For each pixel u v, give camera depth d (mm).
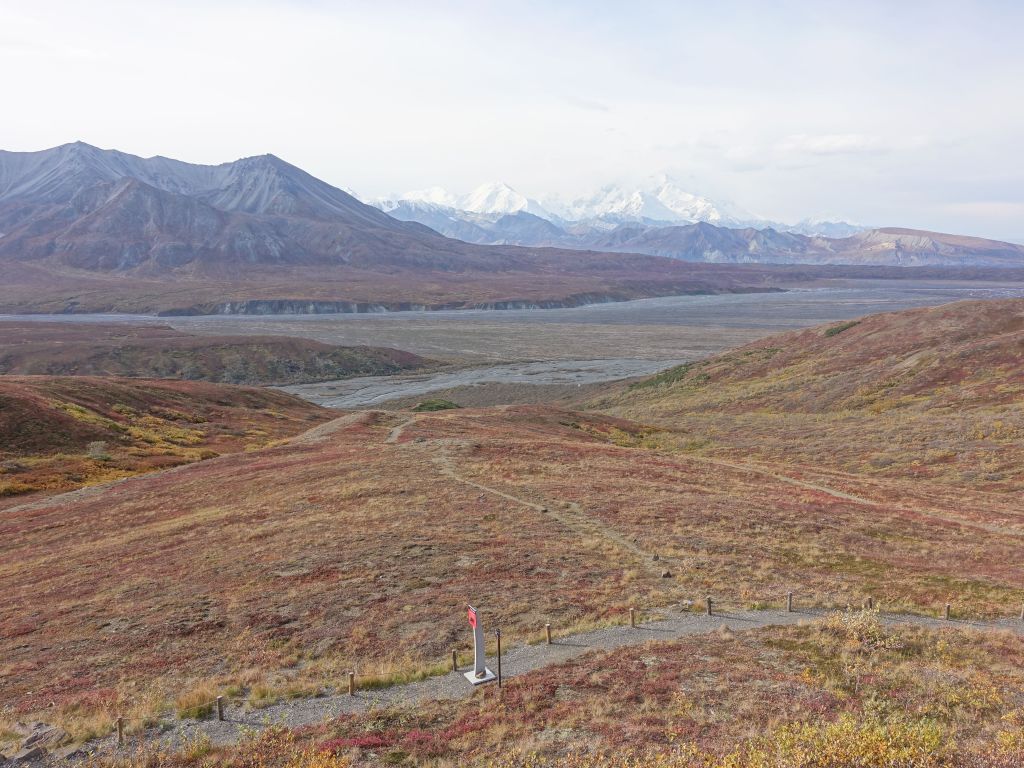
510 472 49250
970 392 78812
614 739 14172
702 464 56312
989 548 32938
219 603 25094
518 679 17812
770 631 21312
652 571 28000
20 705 17703
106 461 65000
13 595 28547
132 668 19875
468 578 26750
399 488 43781
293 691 17766
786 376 107688
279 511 39531
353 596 24938
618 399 123812
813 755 12711
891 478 55406
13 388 78062
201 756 14492
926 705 15625
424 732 15102
